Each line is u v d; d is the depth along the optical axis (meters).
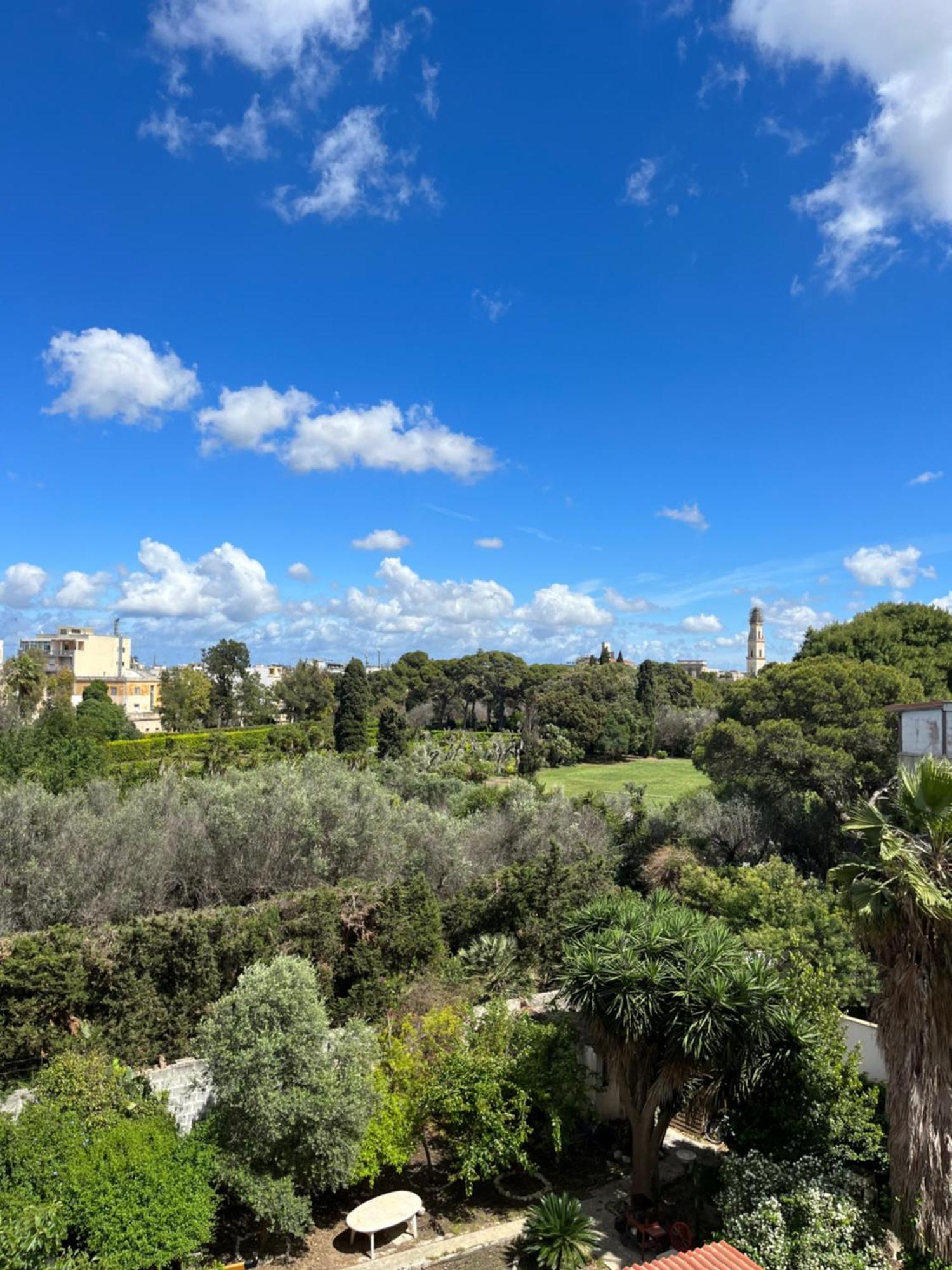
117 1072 11.17
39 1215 8.41
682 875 21.19
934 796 9.46
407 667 113.81
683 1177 12.16
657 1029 11.17
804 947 14.97
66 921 16.86
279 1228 10.37
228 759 40.75
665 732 80.44
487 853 24.34
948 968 9.07
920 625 37.94
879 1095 12.02
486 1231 11.06
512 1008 15.20
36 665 50.41
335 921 16.22
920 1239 9.09
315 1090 10.73
